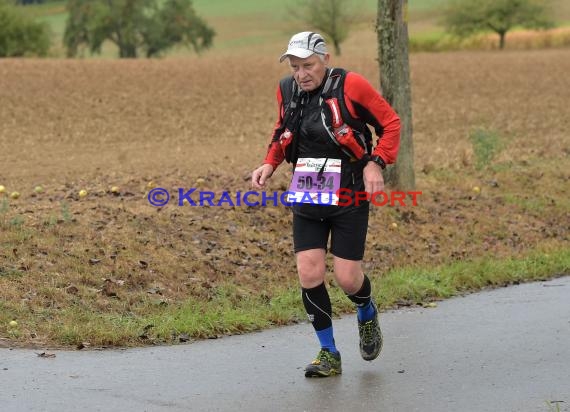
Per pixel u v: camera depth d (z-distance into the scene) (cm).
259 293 1931
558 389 1280
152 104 7475
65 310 1641
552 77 9888
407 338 1605
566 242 2688
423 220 2712
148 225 2250
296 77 1302
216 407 1191
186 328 1598
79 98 7594
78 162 4359
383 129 1310
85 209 2328
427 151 4616
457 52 17388
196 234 2273
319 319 1348
